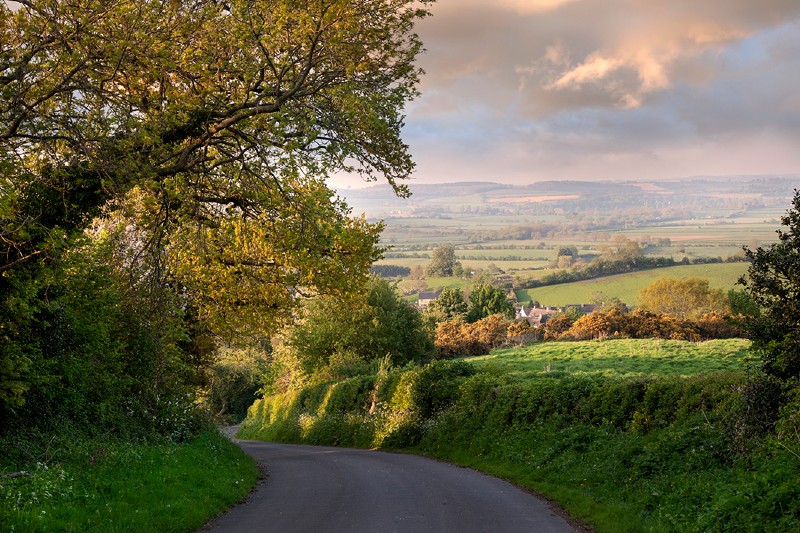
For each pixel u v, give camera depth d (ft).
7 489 36.09
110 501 39.52
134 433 62.28
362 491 55.47
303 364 178.81
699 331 268.00
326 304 179.83
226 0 54.08
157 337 70.59
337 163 59.57
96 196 54.49
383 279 196.65
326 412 145.59
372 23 59.11
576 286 611.47
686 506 39.32
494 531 39.01
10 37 45.11
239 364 227.61
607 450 58.65
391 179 61.46
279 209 58.34
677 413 57.41
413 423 103.30
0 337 45.62
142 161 51.11
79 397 55.16
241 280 81.00
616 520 40.75
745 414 45.27
